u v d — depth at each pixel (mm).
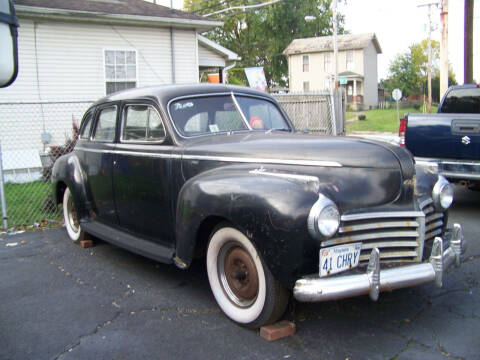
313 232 2902
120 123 4824
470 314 3635
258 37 46781
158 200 4289
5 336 3453
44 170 9320
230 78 27219
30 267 5027
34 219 7105
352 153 3381
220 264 3602
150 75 14391
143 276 4668
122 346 3260
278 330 3277
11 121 12055
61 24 12703
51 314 3820
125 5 14227
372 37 47188
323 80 46812
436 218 3729
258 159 3588
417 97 55500
